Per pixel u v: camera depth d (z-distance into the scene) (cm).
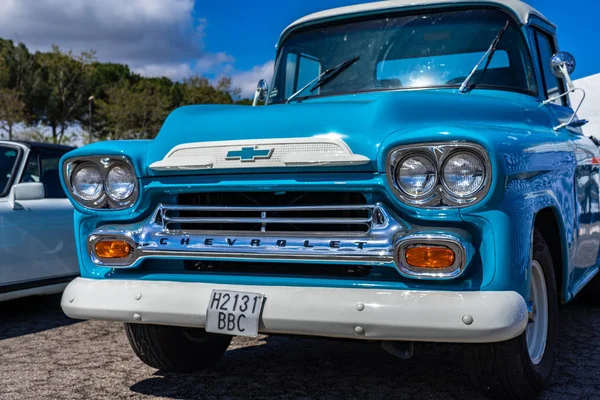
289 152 295
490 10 407
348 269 296
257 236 303
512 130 314
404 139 273
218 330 300
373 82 413
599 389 353
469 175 267
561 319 534
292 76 455
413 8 422
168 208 323
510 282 274
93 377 395
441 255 271
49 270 591
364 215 290
